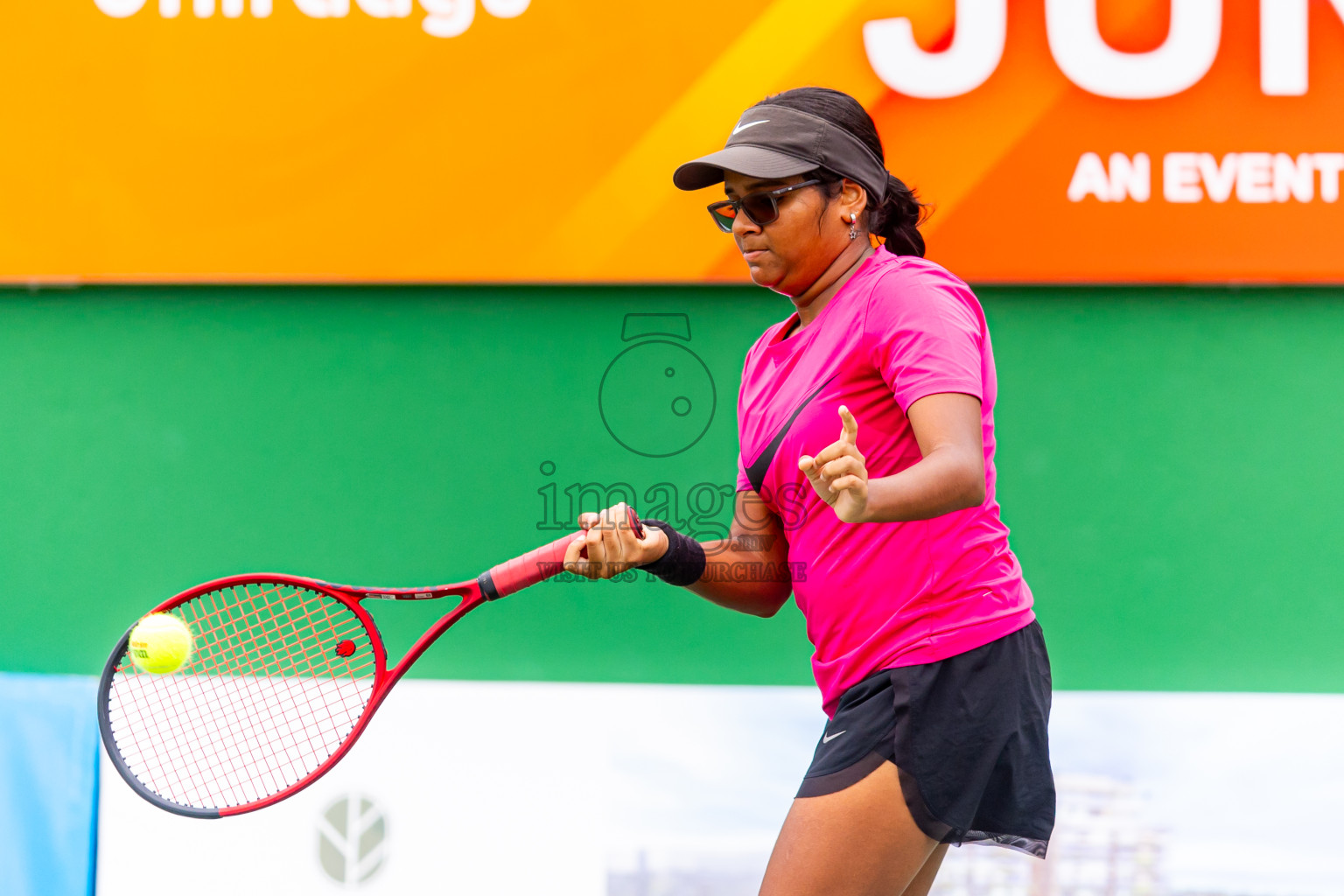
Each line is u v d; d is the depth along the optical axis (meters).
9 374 9.96
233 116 9.59
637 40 9.48
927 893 5.71
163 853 8.77
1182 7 9.34
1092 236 9.43
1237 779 9.01
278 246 9.65
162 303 9.93
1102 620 9.72
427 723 9.01
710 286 9.80
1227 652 9.71
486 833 8.97
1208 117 9.37
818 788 5.01
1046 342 9.76
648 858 9.05
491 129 9.55
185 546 9.92
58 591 9.94
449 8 9.52
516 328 9.87
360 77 9.56
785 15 9.41
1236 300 9.70
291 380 9.94
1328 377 9.69
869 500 4.18
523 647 9.77
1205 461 9.74
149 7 9.56
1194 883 8.95
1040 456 9.77
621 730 9.12
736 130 5.48
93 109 9.59
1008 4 9.35
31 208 9.64
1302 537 9.71
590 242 9.58
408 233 9.62
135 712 8.47
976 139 9.41
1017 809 5.06
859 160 5.30
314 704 8.74
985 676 5.00
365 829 8.90
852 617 5.19
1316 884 8.92
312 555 9.90
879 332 4.91
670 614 9.75
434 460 9.90
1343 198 9.36
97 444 9.96
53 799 8.83
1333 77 9.34
